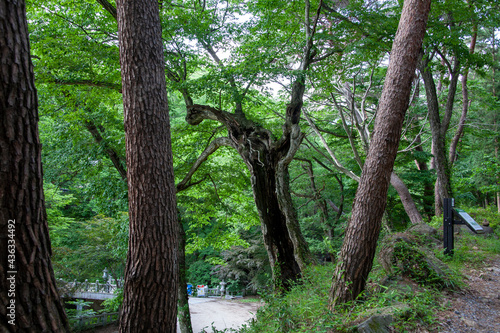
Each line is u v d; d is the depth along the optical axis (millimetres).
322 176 18234
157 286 4105
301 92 10344
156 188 4262
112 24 9781
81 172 12703
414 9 4758
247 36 10828
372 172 4660
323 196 18094
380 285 4684
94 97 10578
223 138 10789
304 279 7285
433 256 5879
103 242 14492
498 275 5824
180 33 9789
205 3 11398
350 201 18938
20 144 2287
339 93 14945
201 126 12680
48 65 9023
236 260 23016
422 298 4527
